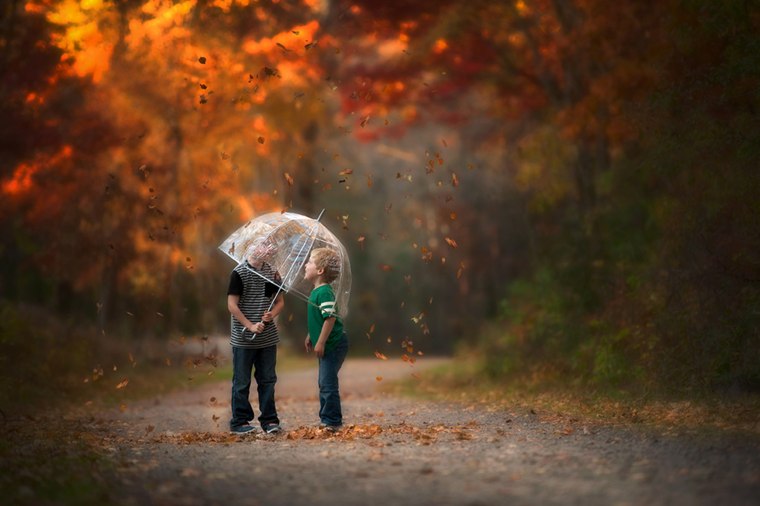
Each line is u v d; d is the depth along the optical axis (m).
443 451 8.25
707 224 13.20
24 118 17.73
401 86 24.16
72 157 19.06
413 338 50.34
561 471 6.99
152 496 6.37
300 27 22.53
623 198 18.81
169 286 24.33
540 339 19.03
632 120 15.40
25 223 20.97
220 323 31.53
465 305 44.94
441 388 18.91
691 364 12.91
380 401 16.36
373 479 6.79
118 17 18.80
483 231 39.59
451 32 21.22
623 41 18.02
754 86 12.92
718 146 12.98
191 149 23.14
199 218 24.47
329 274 10.35
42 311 24.23
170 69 21.02
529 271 31.02
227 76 22.11
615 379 14.95
